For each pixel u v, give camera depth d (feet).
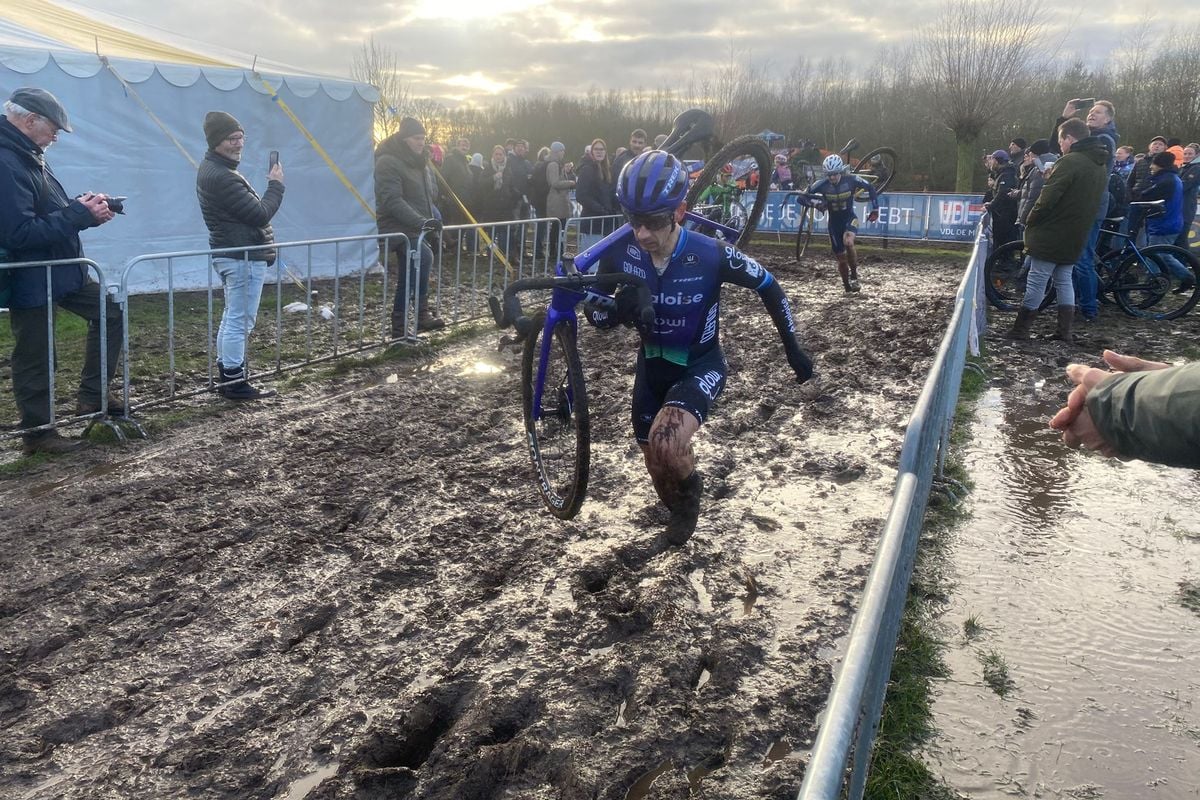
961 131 65.57
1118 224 29.09
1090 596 11.04
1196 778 7.95
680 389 10.00
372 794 7.66
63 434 16.37
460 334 25.66
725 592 11.13
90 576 11.23
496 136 122.93
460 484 14.53
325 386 20.26
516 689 9.06
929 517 13.25
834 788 3.37
